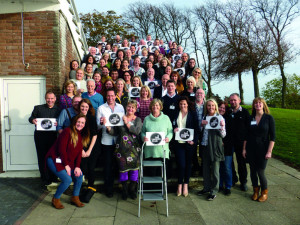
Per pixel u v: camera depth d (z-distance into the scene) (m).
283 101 25.19
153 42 12.98
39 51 5.89
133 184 4.70
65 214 4.07
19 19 5.84
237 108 5.05
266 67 21.94
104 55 8.30
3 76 5.94
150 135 4.27
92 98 5.28
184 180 4.84
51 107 5.13
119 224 3.75
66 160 4.13
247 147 4.70
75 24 7.50
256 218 3.97
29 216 4.00
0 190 5.12
